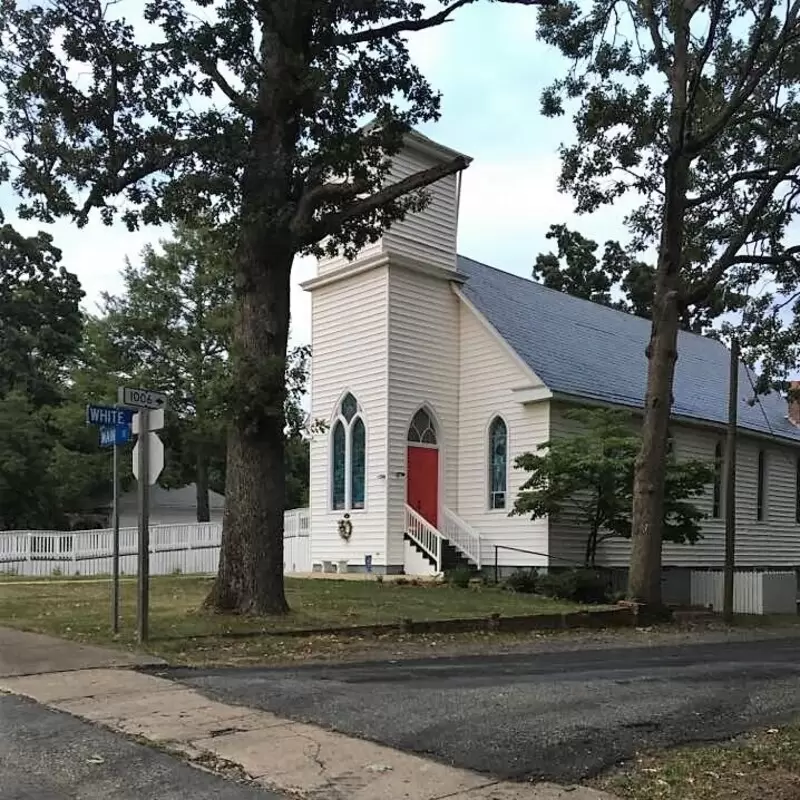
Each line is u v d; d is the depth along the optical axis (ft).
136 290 125.39
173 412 115.85
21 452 127.44
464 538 76.13
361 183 47.52
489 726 23.63
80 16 42.52
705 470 68.80
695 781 19.22
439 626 45.85
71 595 55.47
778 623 68.59
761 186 66.33
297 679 29.91
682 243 66.90
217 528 93.97
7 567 92.53
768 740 23.21
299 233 45.03
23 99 43.75
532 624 50.47
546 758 20.79
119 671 30.73
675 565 87.66
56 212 45.19
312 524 81.92
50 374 164.86
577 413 71.20
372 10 45.24
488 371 78.23
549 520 71.67
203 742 21.85
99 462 132.16
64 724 23.75
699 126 63.31
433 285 79.71
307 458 153.17
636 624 57.62
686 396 95.40
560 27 60.90
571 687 29.94
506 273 98.02
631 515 67.62
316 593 58.59
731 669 36.91
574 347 86.58
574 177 65.05
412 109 48.52
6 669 30.83
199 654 34.81
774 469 104.37
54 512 133.18
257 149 44.96
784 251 65.82
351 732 22.77
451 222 82.12
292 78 44.14
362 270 77.82
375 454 75.82
